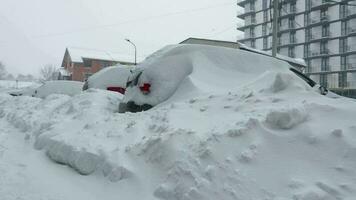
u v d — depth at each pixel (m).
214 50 7.56
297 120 4.11
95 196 4.30
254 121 4.16
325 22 66.69
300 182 3.48
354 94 61.81
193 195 3.64
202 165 3.92
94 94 8.49
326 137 3.80
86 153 5.04
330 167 3.54
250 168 3.75
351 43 63.78
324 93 6.45
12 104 13.20
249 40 79.56
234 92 5.71
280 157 3.79
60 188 4.58
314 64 68.25
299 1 70.50
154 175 4.24
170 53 7.36
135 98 7.15
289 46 71.62
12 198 4.28
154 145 4.49
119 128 5.68
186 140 4.35
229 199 3.53
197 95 6.29
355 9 63.25
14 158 5.99
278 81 5.22
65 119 7.44
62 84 16.83
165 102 6.79
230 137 4.11
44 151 6.18
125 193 4.20
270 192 3.49
